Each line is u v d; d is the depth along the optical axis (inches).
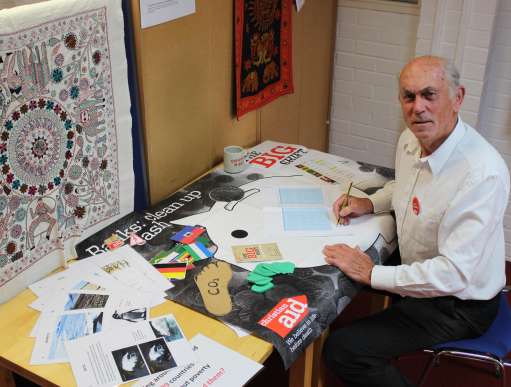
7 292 67.7
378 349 74.1
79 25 69.1
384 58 131.9
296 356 63.3
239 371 58.5
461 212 70.8
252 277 71.4
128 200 84.3
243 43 99.5
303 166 100.3
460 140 73.0
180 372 58.2
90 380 57.1
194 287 70.0
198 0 87.4
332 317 69.0
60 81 68.7
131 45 78.1
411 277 72.4
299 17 115.4
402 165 82.0
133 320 64.9
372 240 81.4
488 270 73.7
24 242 68.7
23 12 62.3
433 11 117.1
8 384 68.3
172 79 87.0
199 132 96.3
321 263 75.2
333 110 143.9
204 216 84.5
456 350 74.5
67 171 72.8
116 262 74.2
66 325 64.1
